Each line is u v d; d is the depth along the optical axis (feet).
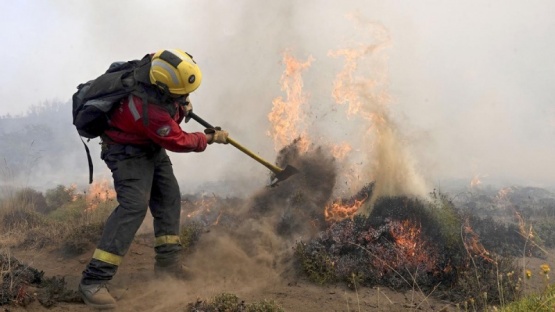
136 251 18.93
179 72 13.33
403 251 16.52
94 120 13.91
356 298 14.78
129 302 14.14
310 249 16.92
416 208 18.58
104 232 14.03
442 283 15.94
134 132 14.01
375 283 15.87
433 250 16.84
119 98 13.69
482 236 19.88
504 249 19.38
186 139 14.26
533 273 17.38
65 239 19.74
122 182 14.24
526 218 26.09
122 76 13.76
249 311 12.84
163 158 15.75
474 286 14.85
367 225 17.80
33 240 20.27
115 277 16.24
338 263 16.29
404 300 14.80
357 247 16.96
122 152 14.24
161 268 15.93
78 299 13.75
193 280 16.03
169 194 15.85
